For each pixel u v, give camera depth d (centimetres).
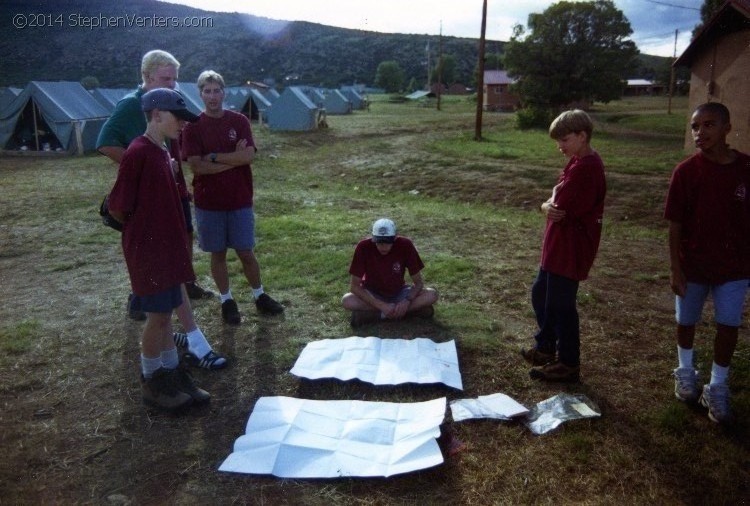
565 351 370
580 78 3388
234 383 377
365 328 459
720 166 318
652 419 335
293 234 791
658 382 378
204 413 343
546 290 380
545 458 301
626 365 402
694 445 311
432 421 319
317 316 488
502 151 1798
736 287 321
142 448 309
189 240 490
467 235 802
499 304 516
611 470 292
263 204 1074
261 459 294
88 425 330
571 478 286
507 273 605
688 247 333
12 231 823
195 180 454
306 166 1795
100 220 894
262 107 3469
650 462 298
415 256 468
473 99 6669
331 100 4522
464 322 469
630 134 2594
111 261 669
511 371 392
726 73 1567
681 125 3009
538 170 1416
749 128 1486
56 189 1191
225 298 475
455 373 383
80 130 1911
